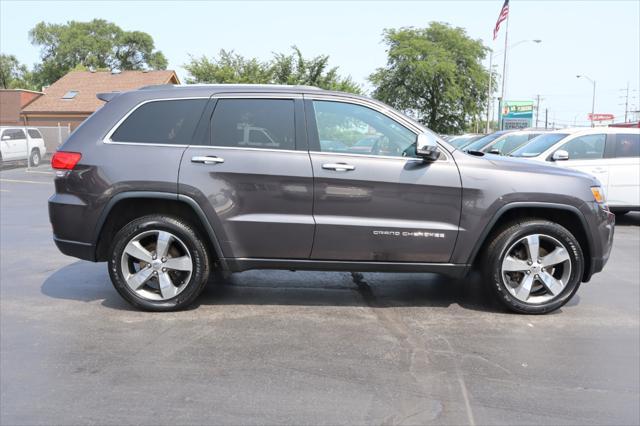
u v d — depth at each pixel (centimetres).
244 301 543
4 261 697
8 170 2366
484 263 512
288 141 489
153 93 500
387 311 520
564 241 503
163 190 478
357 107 500
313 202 483
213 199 479
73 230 487
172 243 498
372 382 373
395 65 4800
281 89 500
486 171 495
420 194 488
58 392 354
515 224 506
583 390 369
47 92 4684
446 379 380
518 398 356
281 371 388
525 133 1337
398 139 499
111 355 411
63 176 488
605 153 1065
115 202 480
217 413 330
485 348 436
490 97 4556
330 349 428
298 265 496
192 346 430
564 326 489
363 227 486
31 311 506
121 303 530
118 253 491
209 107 493
